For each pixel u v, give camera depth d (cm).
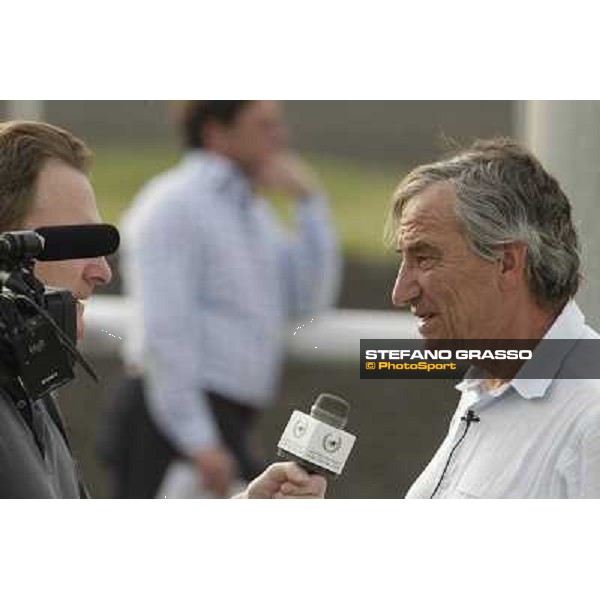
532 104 1581
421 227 999
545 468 958
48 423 859
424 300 1011
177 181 2134
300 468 943
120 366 2184
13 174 863
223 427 2153
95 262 886
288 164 2239
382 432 2353
